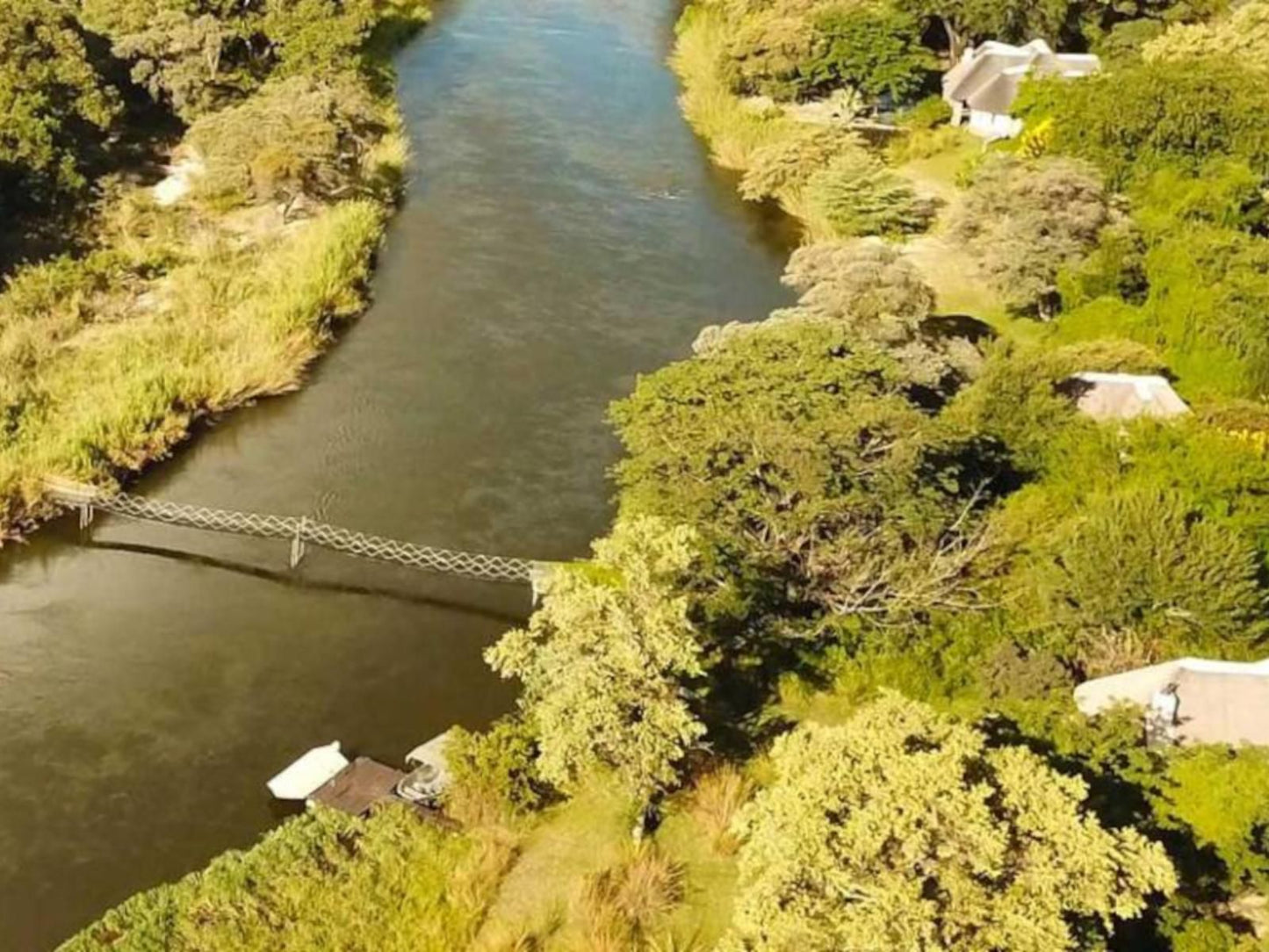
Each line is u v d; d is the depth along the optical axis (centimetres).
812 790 2420
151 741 3750
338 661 4094
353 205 6750
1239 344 5069
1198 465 4166
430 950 3019
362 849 3262
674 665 3195
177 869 3347
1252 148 6562
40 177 6341
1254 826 2994
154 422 5025
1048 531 4162
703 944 3041
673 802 3412
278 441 5138
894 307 5234
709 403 4369
